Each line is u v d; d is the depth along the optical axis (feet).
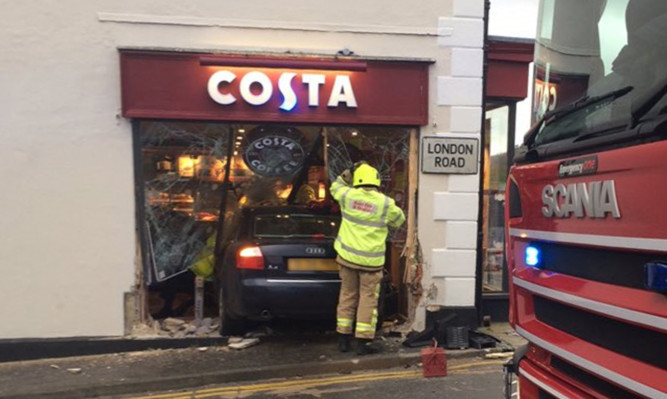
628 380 6.42
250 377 16.81
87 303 18.45
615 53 7.79
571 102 8.61
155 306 21.90
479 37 20.13
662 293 5.92
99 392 15.70
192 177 19.94
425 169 20.07
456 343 19.30
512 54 22.13
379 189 21.11
